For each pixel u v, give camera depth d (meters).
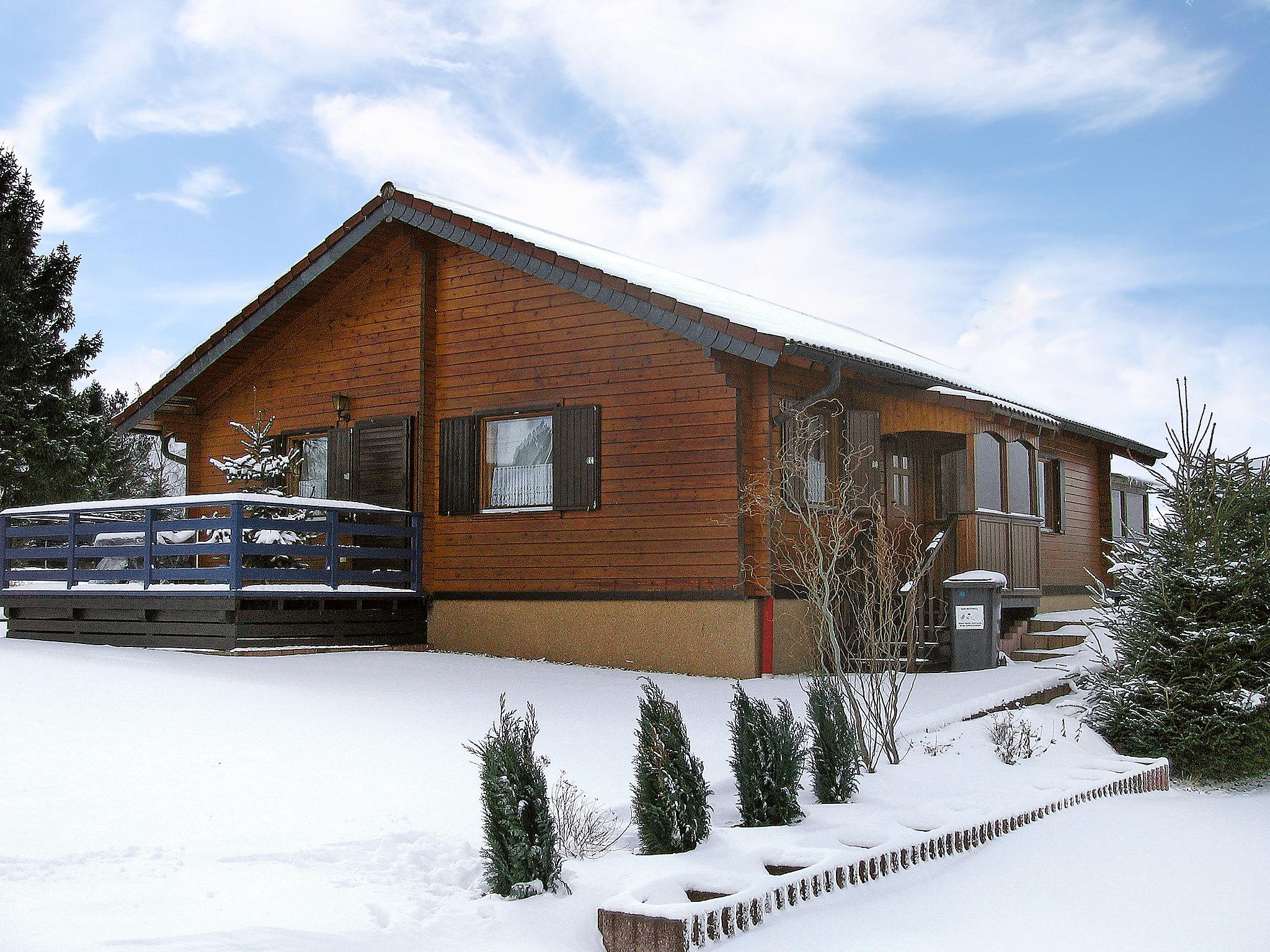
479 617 14.87
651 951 4.79
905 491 15.64
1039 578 16.34
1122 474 23.80
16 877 5.52
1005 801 7.37
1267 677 9.93
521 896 5.43
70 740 8.34
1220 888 5.96
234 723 9.09
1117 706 10.23
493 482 15.05
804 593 13.44
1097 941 5.05
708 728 9.55
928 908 5.52
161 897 5.26
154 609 13.98
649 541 13.58
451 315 15.55
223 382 18.23
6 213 32.06
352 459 16.30
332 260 15.97
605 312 14.12
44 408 29.11
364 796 7.15
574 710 10.35
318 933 4.87
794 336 12.50
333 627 14.30
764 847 6.01
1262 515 10.46
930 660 13.58
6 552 15.54
